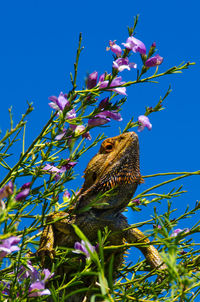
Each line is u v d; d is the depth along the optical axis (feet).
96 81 15.16
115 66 14.75
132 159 18.20
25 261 13.96
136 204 20.13
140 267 18.07
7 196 11.19
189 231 14.99
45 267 17.31
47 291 13.60
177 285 10.36
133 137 18.28
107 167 18.19
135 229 18.99
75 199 16.60
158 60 14.84
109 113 15.88
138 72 14.85
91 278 17.15
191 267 15.56
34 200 16.26
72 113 15.52
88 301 17.11
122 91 15.46
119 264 18.34
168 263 10.11
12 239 11.48
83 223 18.10
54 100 15.05
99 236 10.71
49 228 17.95
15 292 13.74
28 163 16.46
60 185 16.49
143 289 16.16
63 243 18.24
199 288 14.11
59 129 15.20
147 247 18.62
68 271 17.46
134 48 15.31
